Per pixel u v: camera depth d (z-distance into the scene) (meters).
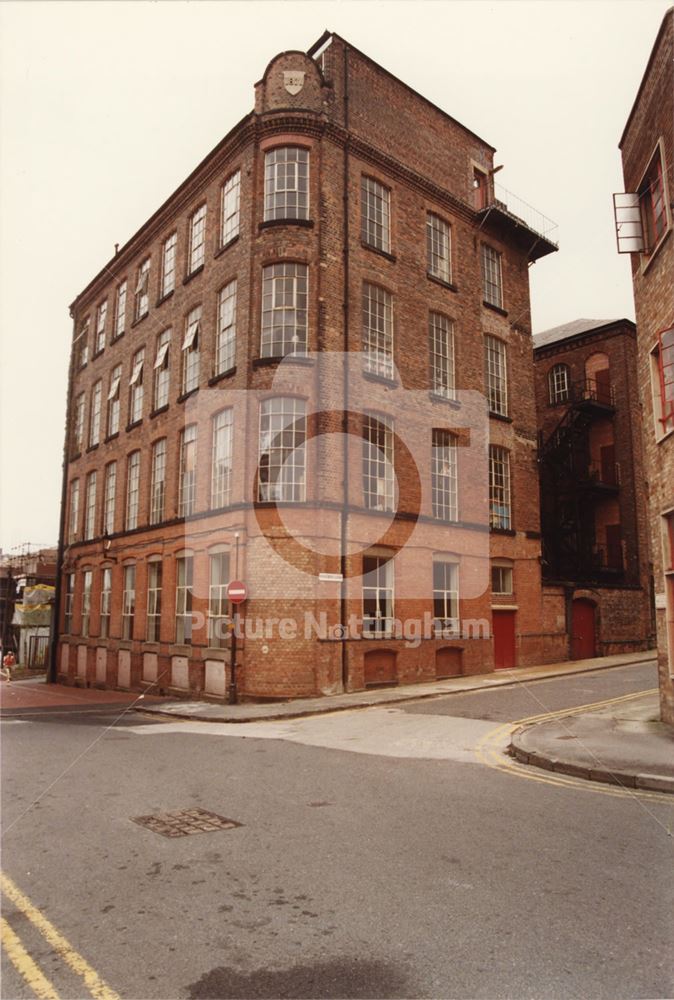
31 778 8.03
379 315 19.00
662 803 6.62
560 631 23.03
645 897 4.29
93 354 29.00
